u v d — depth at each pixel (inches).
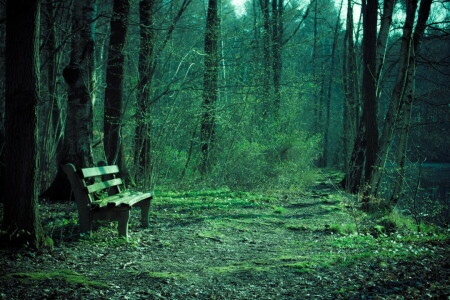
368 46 500.4
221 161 570.3
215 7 569.6
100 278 172.1
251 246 259.0
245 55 497.7
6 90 202.5
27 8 198.2
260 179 576.4
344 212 415.5
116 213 244.2
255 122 620.4
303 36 1203.9
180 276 178.5
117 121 473.7
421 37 461.4
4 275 161.3
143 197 278.5
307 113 1095.6
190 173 571.2
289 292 160.4
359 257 213.8
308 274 183.9
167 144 507.8
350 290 158.1
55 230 251.3
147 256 218.2
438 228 359.6
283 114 683.4
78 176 241.3
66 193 380.2
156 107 486.6
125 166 515.2
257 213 386.3
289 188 599.5
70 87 380.5
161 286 164.7
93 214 242.8
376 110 503.5
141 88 466.6
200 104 490.9
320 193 580.4
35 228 206.2
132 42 581.6
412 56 434.9
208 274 185.2
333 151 1517.0
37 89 204.7
